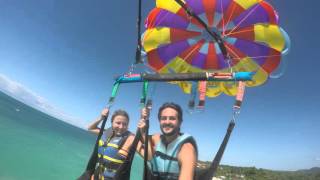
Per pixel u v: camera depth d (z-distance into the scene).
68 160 7.79
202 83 1.57
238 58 2.50
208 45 2.67
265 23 2.48
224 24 2.61
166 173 1.26
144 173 1.35
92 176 1.78
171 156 1.26
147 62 2.67
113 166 1.73
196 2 2.61
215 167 1.28
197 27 2.69
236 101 1.38
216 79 1.45
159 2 2.67
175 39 2.70
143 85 1.55
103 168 1.74
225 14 2.58
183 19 2.67
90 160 1.69
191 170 1.17
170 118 1.29
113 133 1.81
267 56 2.47
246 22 2.54
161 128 1.31
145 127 1.43
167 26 2.69
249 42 2.58
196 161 1.25
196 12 2.64
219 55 2.64
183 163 1.20
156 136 1.46
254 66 2.56
